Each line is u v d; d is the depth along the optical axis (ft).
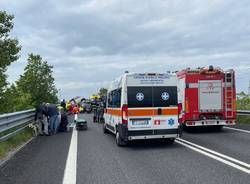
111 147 42.60
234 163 30.55
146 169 29.01
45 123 56.95
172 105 43.42
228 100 60.23
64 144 45.39
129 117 42.37
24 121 53.52
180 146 42.37
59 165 31.09
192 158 33.65
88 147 42.57
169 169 28.73
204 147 40.81
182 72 60.95
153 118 42.80
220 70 60.29
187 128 64.08
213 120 59.67
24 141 47.88
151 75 43.21
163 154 36.60
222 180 24.62
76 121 66.85
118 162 32.40
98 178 26.02
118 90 46.03
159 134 42.88
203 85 59.93
